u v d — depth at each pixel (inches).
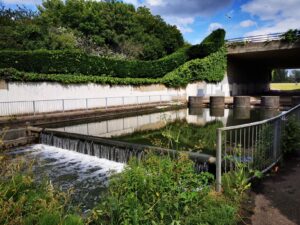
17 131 464.1
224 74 1220.5
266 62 1491.1
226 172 167.5
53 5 1578.5
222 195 145.6
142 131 491.2
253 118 648.4
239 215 135.0
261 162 190.9
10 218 84.2
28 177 103.1
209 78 1154.7
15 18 1071.0
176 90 1089.4
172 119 641.0
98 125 571.8
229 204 135.6
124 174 130.5
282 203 149.3
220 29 1140.5
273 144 202.7
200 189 132.2
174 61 1114.7
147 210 107.7
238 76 1364.4
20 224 83.7
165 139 400.8
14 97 617.9
